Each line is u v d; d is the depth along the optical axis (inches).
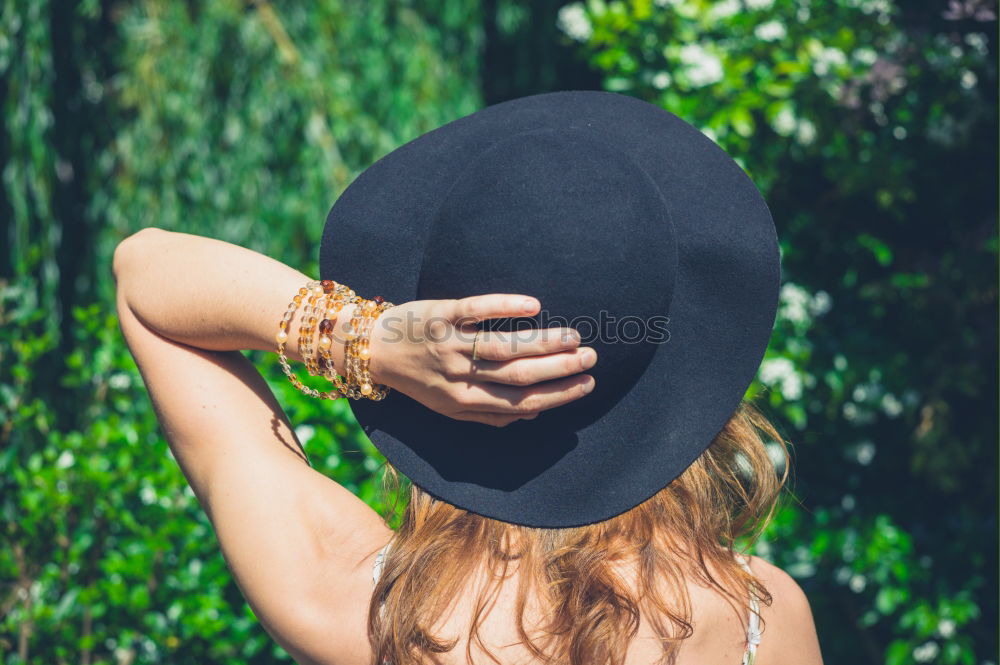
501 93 205.8
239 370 30.7
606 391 26.8
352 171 161.3
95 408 81.6
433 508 28.8
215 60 154.0
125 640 72.7
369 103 167.9
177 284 28.9
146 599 72.3
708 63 97.0
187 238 30.2
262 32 155.7
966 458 100.1
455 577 27.3
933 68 95.7
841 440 105.0
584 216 24.2
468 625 26.9
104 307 150.5
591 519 26.5
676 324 27.5
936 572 101.2
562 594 26.8
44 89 133.5
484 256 24.1
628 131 30.4
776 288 27.7
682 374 27.3
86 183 153.6
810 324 103.4
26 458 83.2
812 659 29.7
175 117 151.6
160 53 151.3
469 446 27.4
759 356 27.4
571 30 109.3
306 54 159.2
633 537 27.8
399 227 29.3
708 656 27.3
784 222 105.0
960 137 96.0
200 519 74.9
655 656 26.5
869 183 97.3
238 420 29.3
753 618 28.2
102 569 75.8
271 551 27.6
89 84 153.7
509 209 24.2
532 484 26.9
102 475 72.4
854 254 107.0
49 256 133.6
